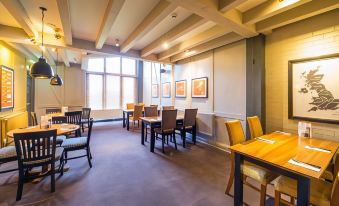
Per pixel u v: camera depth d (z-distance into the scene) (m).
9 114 3.77
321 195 1.41
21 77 4.67
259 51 3.05
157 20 2.61
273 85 2.97
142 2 2.43
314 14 2.32
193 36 3.76
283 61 2.83
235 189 1.80
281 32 2.85
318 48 2.44
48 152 2.16
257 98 3.08
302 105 2.60
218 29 3.15
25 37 3.27
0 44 3.40
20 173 2.00
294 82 2.68
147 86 7.93
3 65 3.50
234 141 2.17
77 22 3.03
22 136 1.98
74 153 3.56
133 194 2.13
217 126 4.13
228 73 3.86
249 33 2.96
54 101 6.60
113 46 4.36
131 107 7.09
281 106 2.87
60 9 2.19
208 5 2.13
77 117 4.37
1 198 2.01
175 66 5.75
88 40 3.96
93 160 3.22
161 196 2.09
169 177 2.58
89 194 2.11
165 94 6.39
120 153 3.63
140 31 3.12
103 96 7.68
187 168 2.90
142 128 4.31
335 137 2.31
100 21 2.99
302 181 1.29
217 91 4.15
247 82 3.27
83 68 6.72
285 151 1.71
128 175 2.63
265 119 3.08
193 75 4.93
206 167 2.95
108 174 2.66
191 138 4.86
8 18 2.84
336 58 2.26
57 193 2.12
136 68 8.57
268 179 1.75
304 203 1.28
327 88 2.34
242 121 3.52
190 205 1.93
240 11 2.60
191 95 5.00
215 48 4.19
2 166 2.87
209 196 2.10
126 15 2.81
